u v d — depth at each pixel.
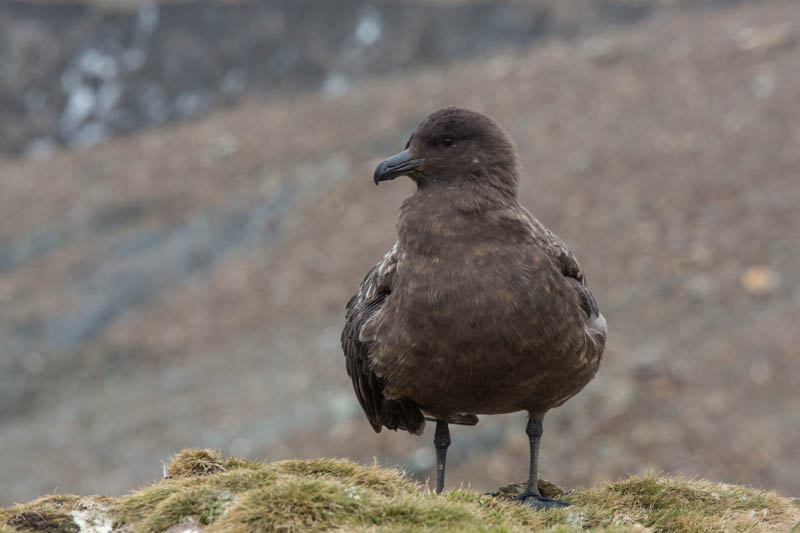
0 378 23.83
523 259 6.02
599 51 36.28
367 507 5.55
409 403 6.75
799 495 13.81
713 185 23.25
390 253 6.66
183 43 48.66
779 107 26.19
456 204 6.20
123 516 5.93
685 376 17.11
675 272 20.42
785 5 37.09
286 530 5.37
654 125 27.73
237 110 42.66
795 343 17.12
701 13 40.94
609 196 24.44
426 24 47.00
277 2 49.47
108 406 21.98
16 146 45.22
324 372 20.38
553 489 7.03
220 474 6.16
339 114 36.75
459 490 6.23
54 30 49.12
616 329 19.09
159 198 33.22
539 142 29.27
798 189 21.95
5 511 5.93
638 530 5.63
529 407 6.49
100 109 46.78
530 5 46.38
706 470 14.80
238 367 22.06
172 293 27.06
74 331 25.98
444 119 6.48
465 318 5.92
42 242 31.88
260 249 27.95
